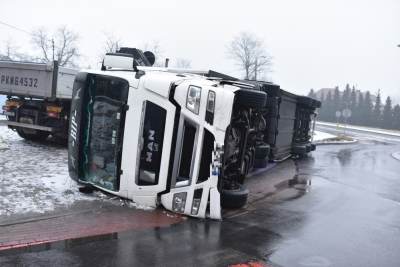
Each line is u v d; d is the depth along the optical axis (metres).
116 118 7.15
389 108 77.00
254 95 7.57
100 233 5.64
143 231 5.88
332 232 6.75
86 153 7.56
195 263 4.91
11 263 4.49
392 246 6.25
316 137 32.25
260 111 8.97
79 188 7.63
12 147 12.29
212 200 6.69
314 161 17.41
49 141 14.32
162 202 6.87
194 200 6.66
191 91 6.63
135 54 9.99
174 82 6.74
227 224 6.62
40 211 6.33
